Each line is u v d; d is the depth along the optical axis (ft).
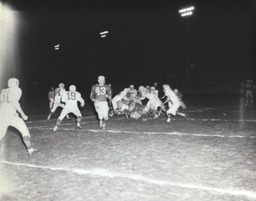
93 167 21.72
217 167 21.07
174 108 42.80
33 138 33.37
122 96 49.42
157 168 21.08
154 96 47.44
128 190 17.24
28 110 70.18
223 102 81.97
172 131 36.04
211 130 36.27
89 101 96.78
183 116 46.50
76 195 16.76
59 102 49.60
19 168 22.07
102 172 20.54
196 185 17.69
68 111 37.40
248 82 72.13
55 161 23.65
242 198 15.71
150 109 47.37
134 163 22.43
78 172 20.72
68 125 43.09
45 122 47.24
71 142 30.76
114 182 18.57
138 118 48.32
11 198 16.58
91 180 19.06
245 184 17.65
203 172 20.03
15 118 25.27
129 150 26.55
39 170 21.44
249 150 25.85
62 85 49.42
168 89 43.06
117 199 16.05
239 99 92.68
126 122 44.75
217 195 16.19
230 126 39.22
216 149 26.40
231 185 17.54
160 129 37.70
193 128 38.04
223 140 30.25
